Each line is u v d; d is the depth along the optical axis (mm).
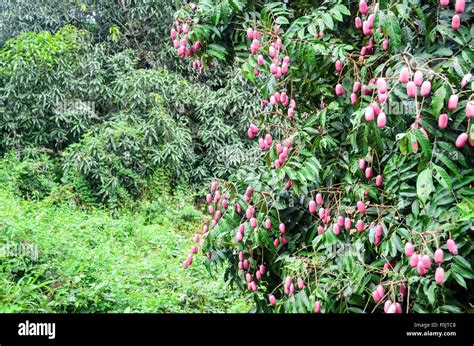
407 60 1607
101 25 9039
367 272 1894
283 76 2291
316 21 2002
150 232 5488
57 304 2996
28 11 8422
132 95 7617
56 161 7266
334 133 2182
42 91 7336
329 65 2094
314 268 1997
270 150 2221
